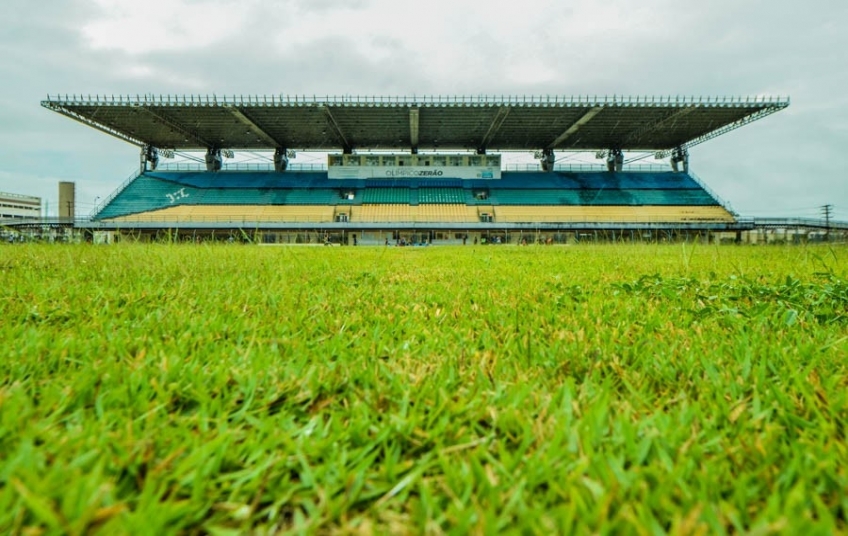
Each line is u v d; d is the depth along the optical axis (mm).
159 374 1142
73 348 1366
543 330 1786
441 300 2596
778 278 3477
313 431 902
